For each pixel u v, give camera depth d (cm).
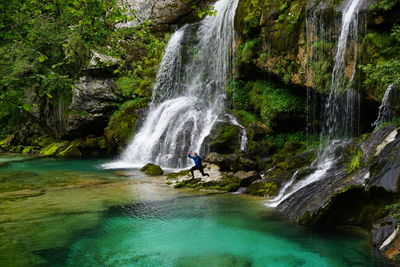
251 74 1875
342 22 1343
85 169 1827
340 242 812
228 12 2077
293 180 1211
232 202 1156
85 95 2425
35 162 2100
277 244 820
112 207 1113
